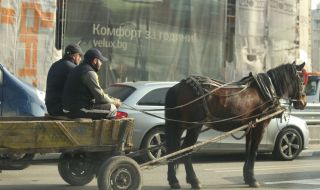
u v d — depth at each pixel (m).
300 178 10.99
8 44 15.33
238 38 19.89
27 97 11.20
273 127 13.66
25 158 8.42
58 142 8.09
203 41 19.11
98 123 8.34
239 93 9.84
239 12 19.89
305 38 21.86
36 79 15.77
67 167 9.44
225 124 9.79
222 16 19.44
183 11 18.66
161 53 18.27
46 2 15.90
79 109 8.52
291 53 21.20
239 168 12.41
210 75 19.27
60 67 9.12
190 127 9.59
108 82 17.31
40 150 7.99
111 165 8.27
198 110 9.55
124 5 17.52
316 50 37.41
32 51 15.72
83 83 8.52
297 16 21.42
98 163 8.76
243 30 19.98
